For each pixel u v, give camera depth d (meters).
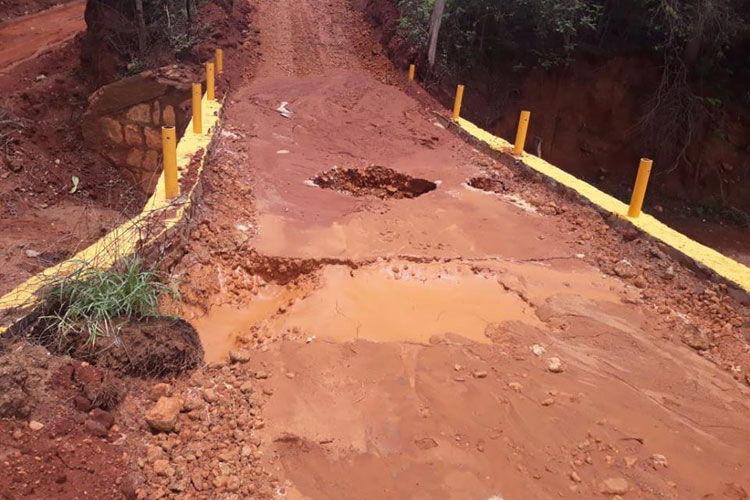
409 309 5.22
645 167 6.91
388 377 4.20
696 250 6.33
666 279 6.10
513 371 4.38
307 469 3.36
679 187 17.56
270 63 15.27
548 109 16.55
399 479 3.33
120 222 6.08
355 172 9.22
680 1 15.70
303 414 3.79
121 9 15.51
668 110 16.86
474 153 10.38
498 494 3.28
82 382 3.47
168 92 13.02
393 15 16.53
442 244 6.57
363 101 12.90
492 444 3.65
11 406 3.09
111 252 4.84
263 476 3.27
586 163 17.34
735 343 5.13
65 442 3.07
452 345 4.63
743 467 3.64
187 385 3.96
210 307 5.29
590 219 7.48
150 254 5.11
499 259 6.32
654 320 5.33
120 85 13.16
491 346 4.69
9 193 12.66
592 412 4.01
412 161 9.87
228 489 3.12
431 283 5.72
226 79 13.38
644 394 4.27
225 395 3.90
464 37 15.34
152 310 4.27
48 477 2.82
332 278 5.62
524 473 3.44
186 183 6.78
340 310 5.09
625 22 17.34
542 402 4.05
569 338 4.93
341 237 6.55
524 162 9.18
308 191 8.05
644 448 3.73
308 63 15.48
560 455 3.61
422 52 14.64
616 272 6.19
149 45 14.75
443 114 12.62
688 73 17.16
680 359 4.76
